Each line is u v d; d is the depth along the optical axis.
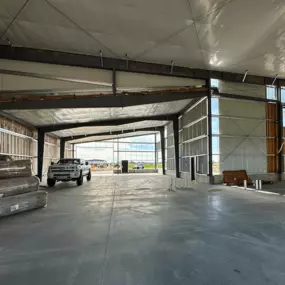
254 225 4.78
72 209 6.52
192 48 11.15
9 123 13.77
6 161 6.63
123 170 29.45
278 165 15.52
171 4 7.86
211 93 14.23
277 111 15.87
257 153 15.17
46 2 7.67
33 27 9.16
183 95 13.65
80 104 11.73
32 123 16.42
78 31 9.50
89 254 3.35
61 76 11.40
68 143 29.33
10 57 10.73
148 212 6.04
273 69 14.20
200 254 3.32
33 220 5.34
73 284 2.54
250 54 11.87
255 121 15.32
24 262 3.11
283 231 4.37
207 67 13.69
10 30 9.38
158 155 29.77
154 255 3.29
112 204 7.22
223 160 14.35
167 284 2.53
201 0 7.68
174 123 21.12
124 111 16.66
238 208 6.52
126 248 3.56
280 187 11.84
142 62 12.72
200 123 15.84
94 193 9.83
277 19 8.77
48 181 12.87
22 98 11.31
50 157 21.72
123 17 8.57
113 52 11.43
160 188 11.64
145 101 12.75
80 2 7.72
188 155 18.38
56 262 3.10
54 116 15.21
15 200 5.89
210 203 7.32
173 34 9.79
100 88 11.99
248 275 2.72
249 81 15.19
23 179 6.59
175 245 3.67
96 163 36.31
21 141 15.52
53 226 4.82
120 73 12.45
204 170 15.17
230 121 14.73
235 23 8.99
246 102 15.23
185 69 13.69
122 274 2.76
